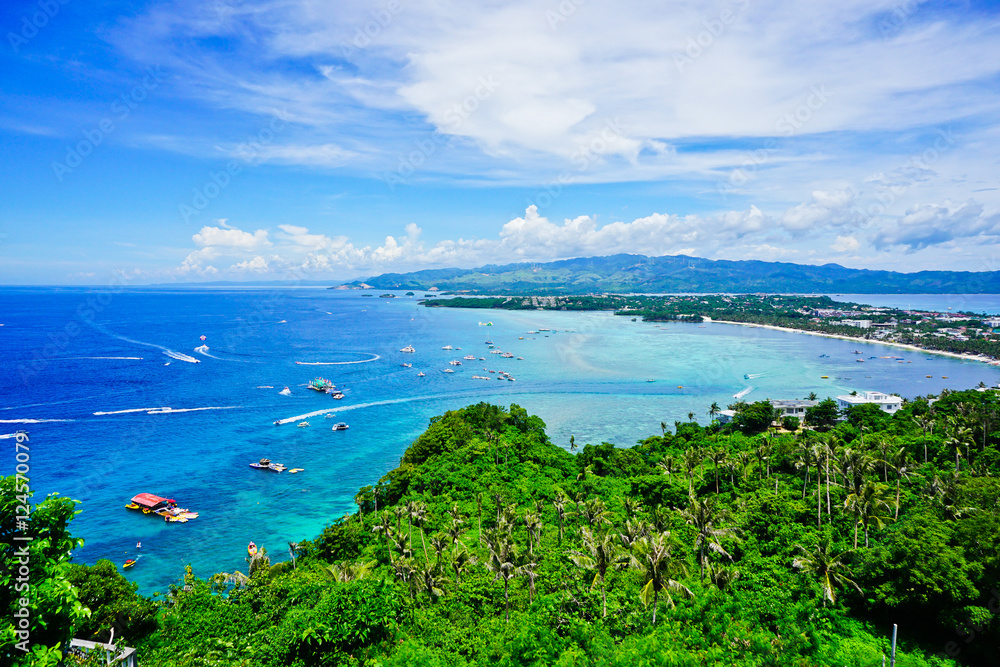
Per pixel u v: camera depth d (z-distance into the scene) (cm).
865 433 13250
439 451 13088
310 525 10988
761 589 6316
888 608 5641
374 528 8525
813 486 9950
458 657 5353
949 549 5522
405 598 6222
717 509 8756
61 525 2470
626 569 7050
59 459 14512
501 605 6519
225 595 7850
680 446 13475
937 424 12675
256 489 12769
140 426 17462
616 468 11875
